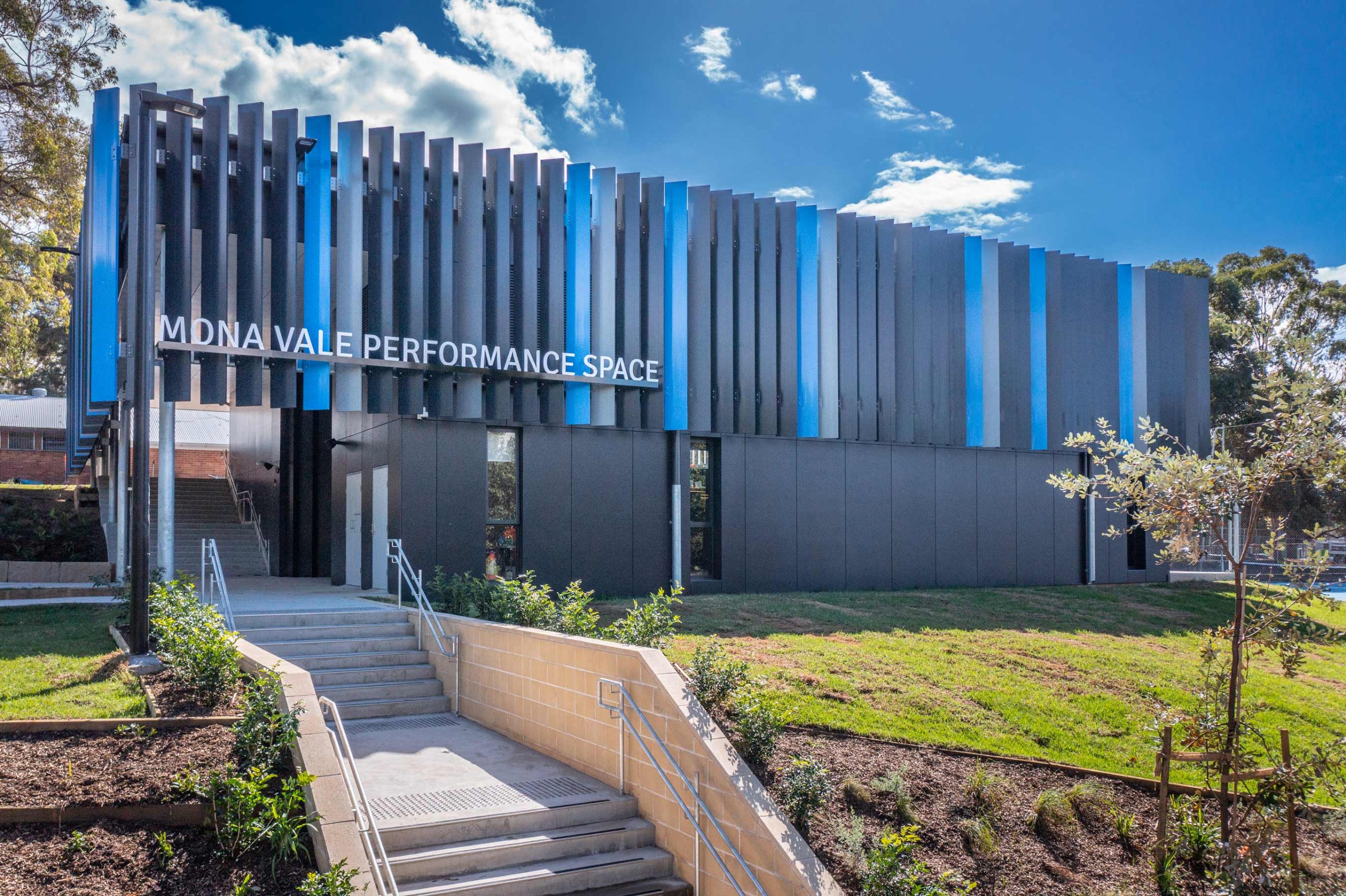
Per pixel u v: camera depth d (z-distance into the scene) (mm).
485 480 18141
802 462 21578
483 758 10156
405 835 7859
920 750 10391
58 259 35656
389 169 17000
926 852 8555
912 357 22797
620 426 19469
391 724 11555
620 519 19547
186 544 25578
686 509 20188
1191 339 27484
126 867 6270
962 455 23641
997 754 10523
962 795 9477
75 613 15367
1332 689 14812
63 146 29984
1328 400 8547
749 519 20828
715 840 8062
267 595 17109
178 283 15172
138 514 11102
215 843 6641
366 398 16984
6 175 30641
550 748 10336
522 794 9008
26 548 21734
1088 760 10734
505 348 18000
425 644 13117
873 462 22438
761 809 7832
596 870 8078
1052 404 24578
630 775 9156
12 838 6375
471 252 17719
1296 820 9641
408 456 17328
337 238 16781
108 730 7859
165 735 7824
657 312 19719
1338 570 23531
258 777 6797
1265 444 8945
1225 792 8898
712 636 14672
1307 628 8641
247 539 26672
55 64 28109
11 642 12070
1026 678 13414
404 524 17156
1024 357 24109
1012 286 24109
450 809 8445
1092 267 25656
